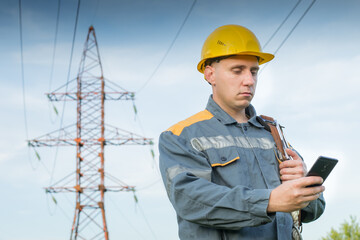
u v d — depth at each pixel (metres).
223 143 2.72
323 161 2.25
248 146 2.78
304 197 2.24
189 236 2.57
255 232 2.53
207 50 2.96
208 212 2.40
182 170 2.56
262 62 3.08
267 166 2.75
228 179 2.63
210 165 2.64
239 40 2.88
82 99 28.14
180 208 2.49
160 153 2.72
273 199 2.29
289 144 3.08
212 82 2.97
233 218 2.36
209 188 2.44
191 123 2.81
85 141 27.52
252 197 2.32
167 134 2.74
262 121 2.97
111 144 27.75
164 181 2.64
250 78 2.84
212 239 2.52
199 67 3.13
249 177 2.67
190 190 2.46
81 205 26.50
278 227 2.59
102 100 28.16
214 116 2.85
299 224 2.76
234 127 2.84
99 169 27.09
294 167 2.70
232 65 2.84
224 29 2.95
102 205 26.56
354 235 11.66
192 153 2.62
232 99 2.85
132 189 27.02
